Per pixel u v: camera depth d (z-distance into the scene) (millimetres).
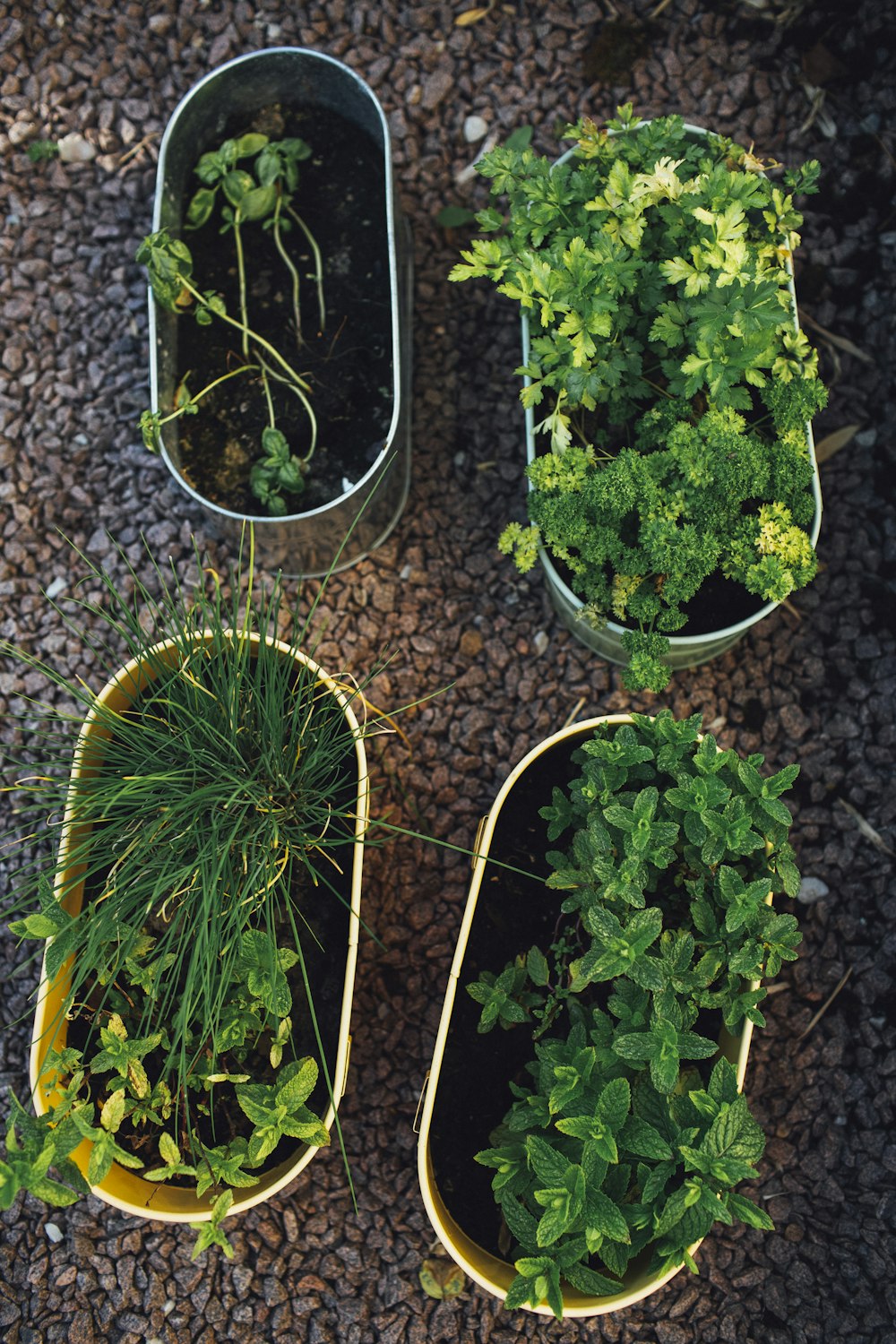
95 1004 1659
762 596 1709
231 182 1983
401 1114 1946
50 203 2244
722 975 1607
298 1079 1469
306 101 2074
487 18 2238
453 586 2131
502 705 2090
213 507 1846
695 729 1557
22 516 2150
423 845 2029
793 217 1701
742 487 1608
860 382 2158
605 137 1723
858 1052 1956
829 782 2059
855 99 2213
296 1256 1896
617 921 1468
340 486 1988
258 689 1607
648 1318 1871
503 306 2193
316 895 1737
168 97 2266
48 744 2090
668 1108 1487
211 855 1491
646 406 1812
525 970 1656
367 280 2047
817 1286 1876
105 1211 1908
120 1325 1874
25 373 2197
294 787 1669
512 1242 1672
